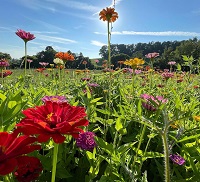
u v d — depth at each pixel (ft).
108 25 10.57
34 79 24.11
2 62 15.55
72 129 3.37
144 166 6.88
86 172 6.34
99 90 14.34
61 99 7.30
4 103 4.56
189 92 14.33
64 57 14.97
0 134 3.07
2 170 2.81
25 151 3.12
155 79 24.93
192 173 5.91
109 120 7.57
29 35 12.21
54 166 3.84
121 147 5.65
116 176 5.32
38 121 3.23
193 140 7.09
